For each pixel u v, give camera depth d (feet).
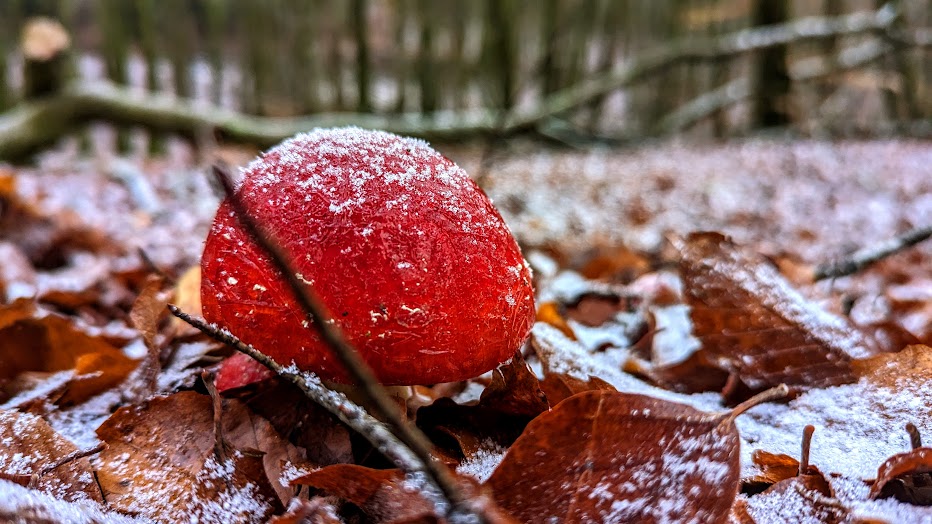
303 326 0.40
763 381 0.55
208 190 1.80
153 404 0.44
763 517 0.39
